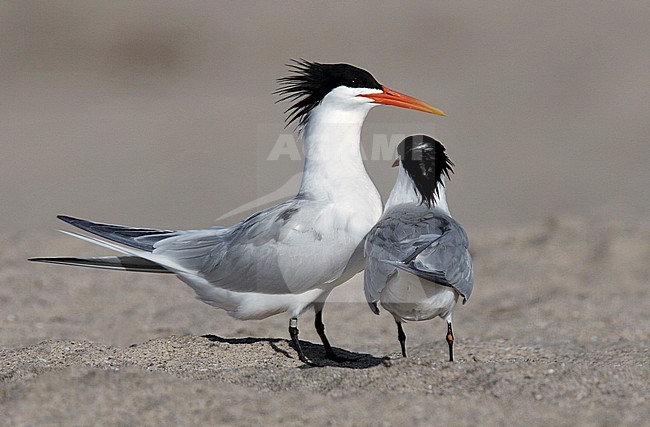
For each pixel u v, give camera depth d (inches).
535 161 835.4
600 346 404.2
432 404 285.1
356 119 381.4
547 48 1163.3
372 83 380.5
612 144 876.6
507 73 1086.4
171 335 429.1
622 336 426.3
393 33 1222.3
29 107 999.6
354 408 283.0
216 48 1185.4
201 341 379.9
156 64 1138.0
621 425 272.7
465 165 821.2
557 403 288.4
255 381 315.3
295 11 1309.1
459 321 468.8
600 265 557.0
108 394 288.0
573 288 520.7
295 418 275.7
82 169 826.8
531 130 920.9
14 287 507.8
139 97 1035.3
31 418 273.6
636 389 303.7
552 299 500.7
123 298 498.9
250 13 1300.4
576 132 910.4
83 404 281.6
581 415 279.6
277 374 321.1
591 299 498.9
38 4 1290.6
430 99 996.6
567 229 619.2
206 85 1069.1
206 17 1285.7
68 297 496.7
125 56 1155.9
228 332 434.6
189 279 380.8
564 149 865.5
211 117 960.3
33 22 1235.2
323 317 470.3
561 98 1010.1
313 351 384.2
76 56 1153.4
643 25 1226.6
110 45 1187.3
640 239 592.7
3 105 1002.1
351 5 1330.0
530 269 555.5
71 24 1240.8
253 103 997.8
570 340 420.8
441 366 316.8
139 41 1197.1
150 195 754.8
